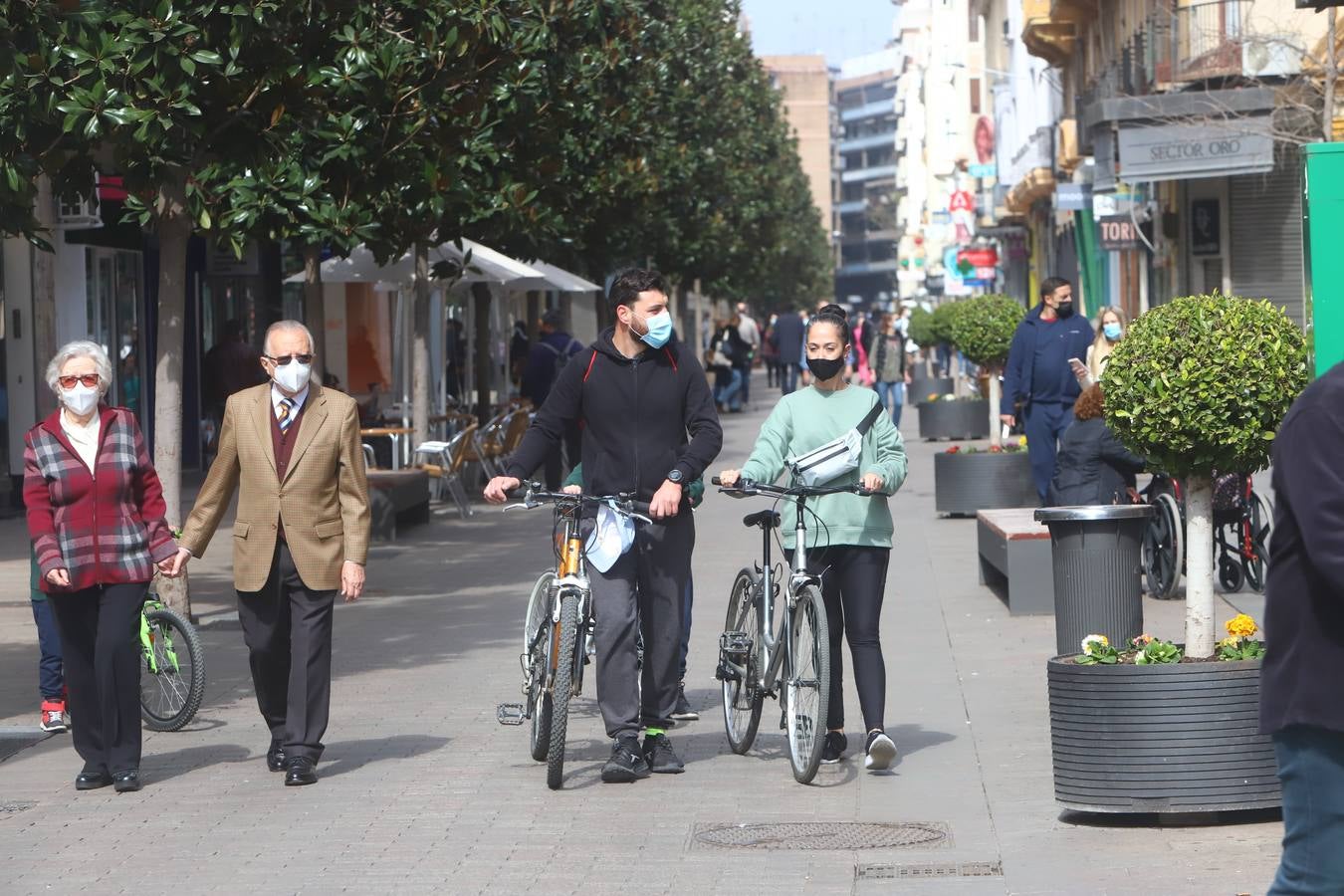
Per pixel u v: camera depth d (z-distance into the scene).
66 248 26.17
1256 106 30.17
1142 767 7.56
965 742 9.74
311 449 9.26
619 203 33.47
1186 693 7.52
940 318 40.97
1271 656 4.63
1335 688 4.48
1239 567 14.54
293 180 14.15
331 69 14.48
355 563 9.27
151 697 10.76
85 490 9.12
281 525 9.27
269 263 34.62
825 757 9.37
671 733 10.36
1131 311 41.09
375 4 15.62
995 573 15.84
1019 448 21.89
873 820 8.16
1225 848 7.32
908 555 18.36
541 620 9.57
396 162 15.76
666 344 9.12
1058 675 7.75
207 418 32.69
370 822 8.36
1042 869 7.19
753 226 58.59
